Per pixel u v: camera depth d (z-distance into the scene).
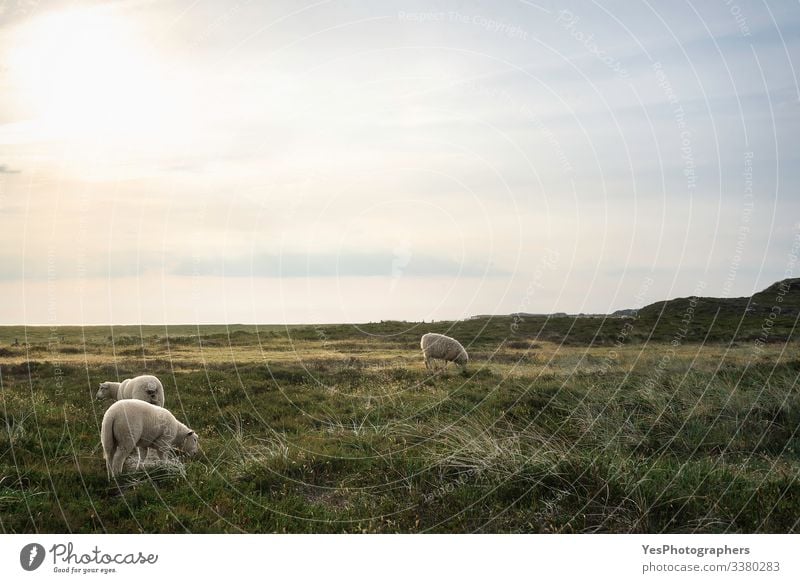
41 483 7.00
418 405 11.68
